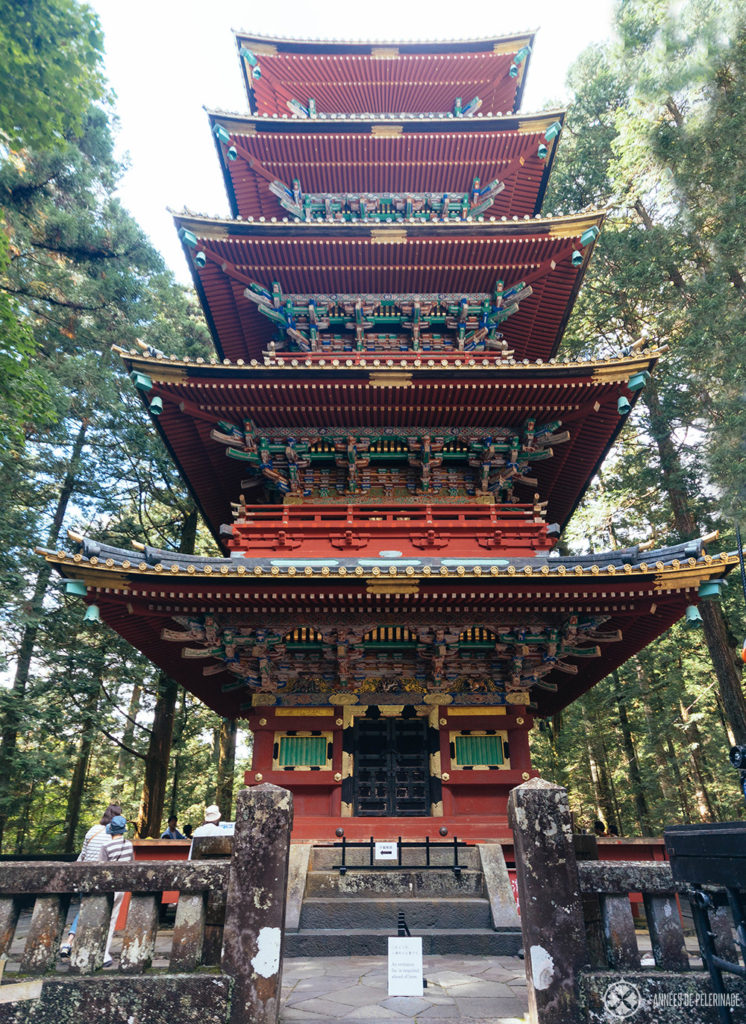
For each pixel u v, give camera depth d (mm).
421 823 14672
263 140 21797
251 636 15492
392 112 26391
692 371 23516
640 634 16531
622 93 32219
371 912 10320
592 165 32562
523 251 19500
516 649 15789
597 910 6176
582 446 19859
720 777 32188
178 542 34375
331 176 22938
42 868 6254
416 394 17297
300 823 14648
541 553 16781
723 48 23703
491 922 10148
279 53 24312
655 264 25719
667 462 24938
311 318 20391
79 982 5680
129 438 29531
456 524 17203
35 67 12625
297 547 17016
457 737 16047
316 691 16328
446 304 20688
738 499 19953
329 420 18156
